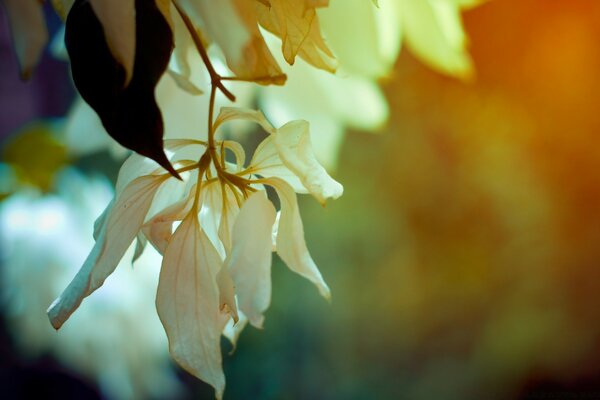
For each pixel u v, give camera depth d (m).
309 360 2.90
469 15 2.55
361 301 2.83
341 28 0.69
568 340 2.67
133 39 0.53
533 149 2.69
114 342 1.30
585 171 2.65
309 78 0.78
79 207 1.28
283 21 0.56
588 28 2.53
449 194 2.76
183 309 0.56
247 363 2.95
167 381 1.40
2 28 2.79
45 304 1.27
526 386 2.69
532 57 2.59
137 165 0.58
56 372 2.40
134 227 0.56
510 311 2.73
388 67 0.72
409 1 0.71
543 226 2.71
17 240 1.26
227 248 0.57
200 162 0.56
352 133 2.73
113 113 0.54
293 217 0.55
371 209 2.79
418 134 2.73
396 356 2.82
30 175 1.22
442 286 2.79
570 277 2.70
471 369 2.73
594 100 2.59
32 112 2.79
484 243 2.77
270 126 0.55
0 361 2.40
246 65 0.53
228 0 0.52
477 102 2.68
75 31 0.54
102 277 0.56
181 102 0.70
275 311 2.93
